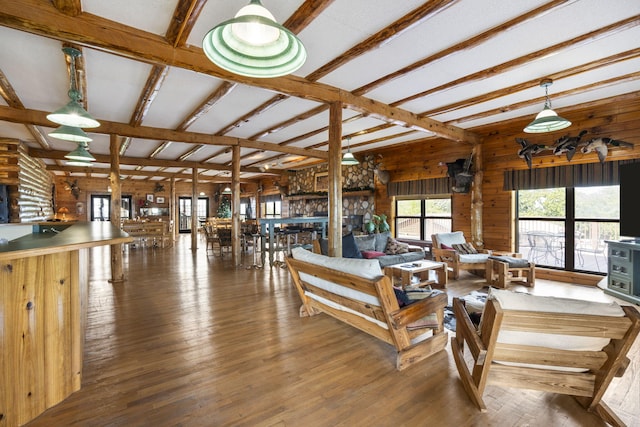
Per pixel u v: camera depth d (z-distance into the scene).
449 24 2.49
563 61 3.13
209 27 2.48
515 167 5.63
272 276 5.56
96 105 4.29
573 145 4.70
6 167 6.02
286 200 12.10
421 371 2.36
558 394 2.08
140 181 14.22
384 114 4.32
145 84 3.54
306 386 2.15
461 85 3.59
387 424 1.78
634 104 4.30
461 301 2.33
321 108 4.48
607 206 4.80
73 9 2.16
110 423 1.78
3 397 1.72
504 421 1.81
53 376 1.95
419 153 7.26
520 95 4.10
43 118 4.36
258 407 1.93
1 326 1.71
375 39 2.59
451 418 1.83
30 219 7.11
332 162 3.80
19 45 2.67
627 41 2.76
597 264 4.91
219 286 4.85
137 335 2.99
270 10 2.26
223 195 16.16
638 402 2.00
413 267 4.40
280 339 2.91
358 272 2.43
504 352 1.85
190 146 7.19
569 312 1.63
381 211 8.17
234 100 4.18
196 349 2.70
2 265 1.72
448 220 7.04
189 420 1.81
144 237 9.40
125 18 2.34
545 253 5.51
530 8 2.29
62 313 2.01
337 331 3.09
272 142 6.96
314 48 2.81
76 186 12.87
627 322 1.58
